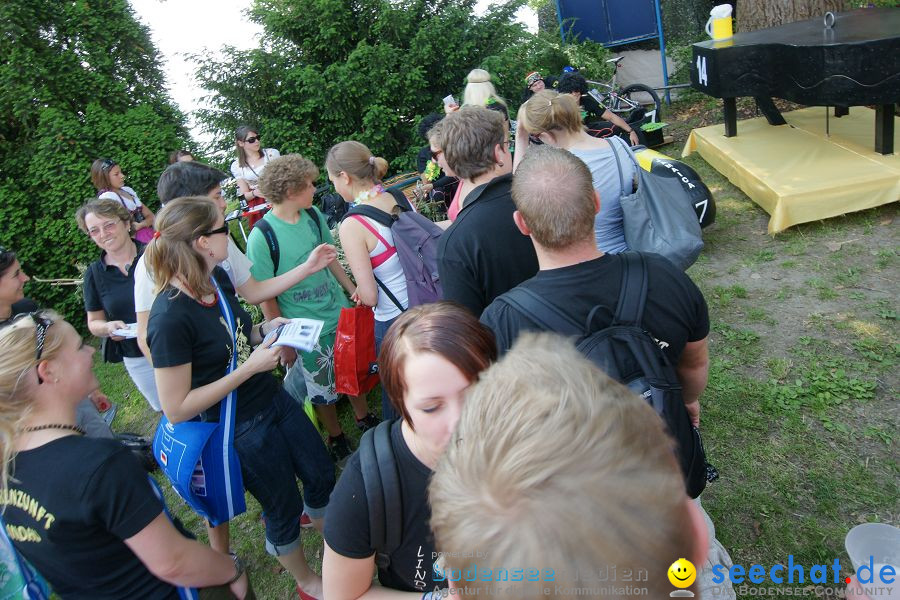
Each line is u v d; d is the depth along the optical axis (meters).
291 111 8.00
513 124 5.90
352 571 1.33
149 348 2.06
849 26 5.15
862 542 2.06
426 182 5.45
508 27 8.86
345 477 1.30
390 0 8.58
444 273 2.15
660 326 1.57
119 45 7.54
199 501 2.24
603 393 0.69
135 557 1.59
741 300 4.14
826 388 3.21
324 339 3.19
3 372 1.46
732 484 2.79
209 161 7.88
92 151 6.64
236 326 2.31
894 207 4.78
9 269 2.86
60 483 1.44
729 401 3.27
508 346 1.59
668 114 8.87
